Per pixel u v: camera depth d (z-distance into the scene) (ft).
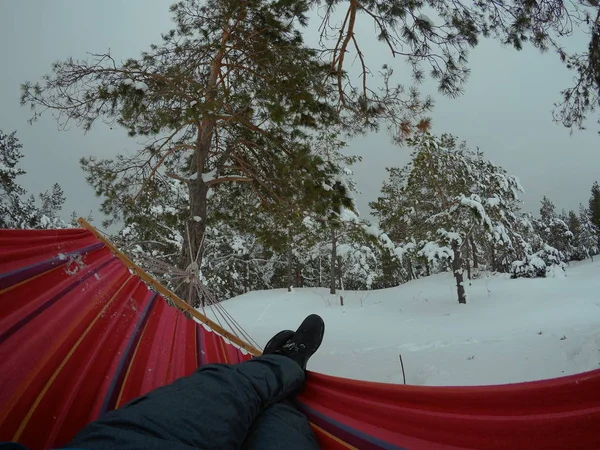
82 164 23.94
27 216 70.90
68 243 7.53
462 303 51.78
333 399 5.90
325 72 19.92
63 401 5.01
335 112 21.08
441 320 42.60
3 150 75.92
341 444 5.16
